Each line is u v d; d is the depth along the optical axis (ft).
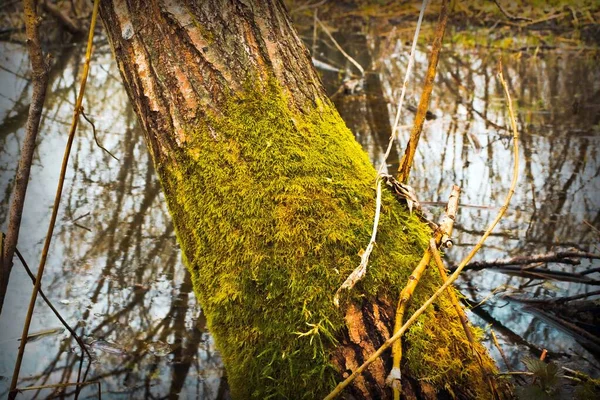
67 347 7.80
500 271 9.64
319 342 5.49
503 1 27.35
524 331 8.23
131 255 10.11
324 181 6.03
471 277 9.54
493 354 7.75
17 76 19.24
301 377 5.48
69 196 12.10
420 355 5.48
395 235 6.01
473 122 16.26
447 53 23.40
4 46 21.89
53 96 17.93
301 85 6.50
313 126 6.34
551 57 22.70
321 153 6.19
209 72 6.31
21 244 10.23
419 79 20.10
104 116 16.72
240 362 5.78
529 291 9.07
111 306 8.70
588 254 8.78
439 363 5.51
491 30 25.93
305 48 6.85
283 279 5.69
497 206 11.63
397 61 22.43
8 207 11.44
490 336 8.13
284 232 5.78
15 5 24.02
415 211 6.38
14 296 8.80
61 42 22.95
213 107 6.25
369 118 16.61
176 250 10.37
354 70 21.15
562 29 25.85
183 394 7.11
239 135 6.13
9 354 7.59
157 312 8.61
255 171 6.02
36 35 5.47
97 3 5.14
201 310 8.69
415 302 5.71
